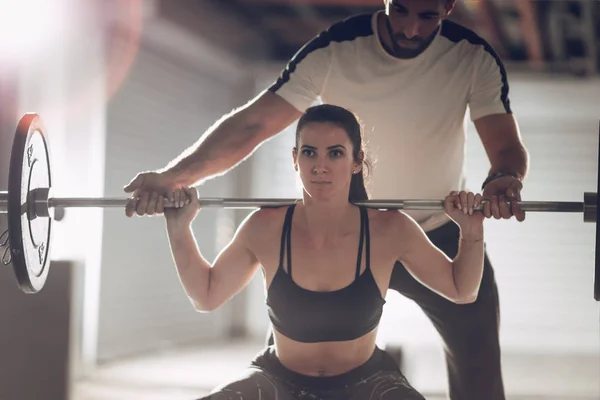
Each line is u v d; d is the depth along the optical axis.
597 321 9.44
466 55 3.01
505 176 2.72
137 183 2.81
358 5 8.00
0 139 6.25
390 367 2.64
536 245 9.55
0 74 6.29
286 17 8.83
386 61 3.00
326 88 3.09
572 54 9.21
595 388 6.59
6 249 2.87
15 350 4.63
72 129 7.11
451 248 3.14
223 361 7.89
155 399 5.86
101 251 7.65
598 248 2.60
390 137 3.07
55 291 4.64
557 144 9.53
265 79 9.92
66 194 7.03
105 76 7.52
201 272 2.62
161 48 8.43
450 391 3.16
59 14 6.80
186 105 9.12
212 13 8.55
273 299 2.57
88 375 6.97
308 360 2.57
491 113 3.01
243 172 10.06
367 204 2.63
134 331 8.30
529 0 7.30
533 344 9.52
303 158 2.50
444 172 3.12
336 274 2.54
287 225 2.58
